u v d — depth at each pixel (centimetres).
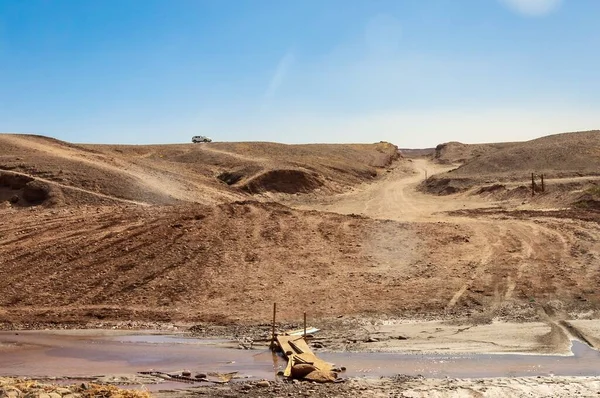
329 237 2934
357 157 11275
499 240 2880
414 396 1294
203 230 2980
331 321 2012
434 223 3244
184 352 1705
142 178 4788
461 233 3005
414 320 2000
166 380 1439
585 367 1514
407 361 1580
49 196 4003
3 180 4197
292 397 1295
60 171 4459
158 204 4212
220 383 1409
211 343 1798
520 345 1706
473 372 1483
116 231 3025
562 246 2736
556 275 2381
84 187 4272
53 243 2891
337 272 2519
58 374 1509
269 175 6253
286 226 3066
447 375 1460
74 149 6050
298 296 2273
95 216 3381
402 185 7638
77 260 2675
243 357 1645
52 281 2475
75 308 2212
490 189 5681
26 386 1269
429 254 2697
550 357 1602
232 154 8800
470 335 1808
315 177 6600
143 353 1703
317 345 1730
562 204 4234
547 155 7056
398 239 2906
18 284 2452
